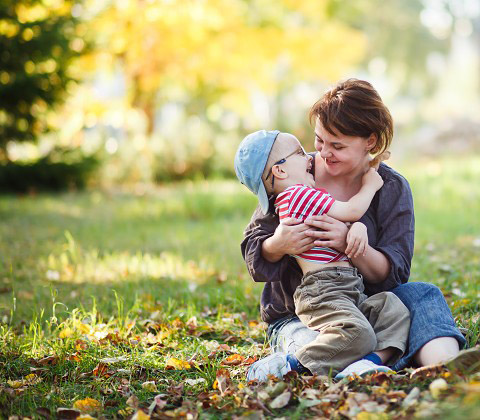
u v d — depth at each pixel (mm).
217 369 2975
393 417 2178
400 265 2893
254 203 10141
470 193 10539
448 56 35344
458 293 4121
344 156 2816
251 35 15898
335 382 2598
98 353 3334
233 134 17703
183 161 16328
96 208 10719
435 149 21391
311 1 17656
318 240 2848
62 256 6121
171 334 3684
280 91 21172
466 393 2082
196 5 14219
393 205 2998
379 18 32281
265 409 2434
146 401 2715
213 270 5562
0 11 10547
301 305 2832
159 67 15625
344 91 2799
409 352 2666
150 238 7539
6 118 11500
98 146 16297
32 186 13820
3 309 4445
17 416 2494
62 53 11070
